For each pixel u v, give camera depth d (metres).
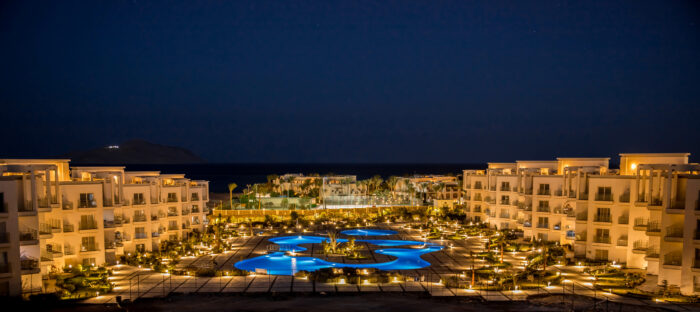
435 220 102.69
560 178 72.56
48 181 48.72
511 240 74.44
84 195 55.12
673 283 45.84
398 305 40.56
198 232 83.81
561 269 56.28
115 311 38.41
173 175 86.12
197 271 53.72
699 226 43.25
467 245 76.88
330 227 98.12
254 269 59.19
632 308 39.19
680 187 46.62
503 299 42.94
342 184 148.75
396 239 83.69
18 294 42.47
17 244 42.44
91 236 55.47
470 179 101.50
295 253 69.62
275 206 120.56
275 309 39.06
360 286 48.69
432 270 57.78
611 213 58.72
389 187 154.25
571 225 70.06
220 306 40.22
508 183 88.69
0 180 41.69
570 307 39.69
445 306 40.22
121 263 60.34
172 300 42.41
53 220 52.84
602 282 47.50
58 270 52.28
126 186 66.62
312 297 43.88
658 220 52.16
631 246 56.91
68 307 39.94
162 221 75.44
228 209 116.56
